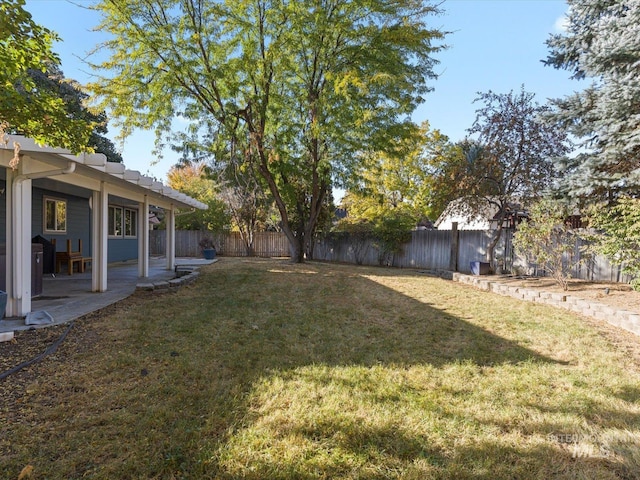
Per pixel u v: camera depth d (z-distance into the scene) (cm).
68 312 518
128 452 213
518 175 1066
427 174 2006
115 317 501
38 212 973
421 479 195
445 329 498
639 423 255
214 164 1202
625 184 722
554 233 803
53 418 248
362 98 1077
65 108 368
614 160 721
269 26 1050
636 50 689
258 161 1194
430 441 230
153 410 261
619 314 525
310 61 1123
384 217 1667
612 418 262
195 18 970
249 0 971
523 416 262
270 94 1116
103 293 679
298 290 772
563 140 1007
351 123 1069
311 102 1102
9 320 466
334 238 1841
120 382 306
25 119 311
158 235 2078
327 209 1822
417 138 1317
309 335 457
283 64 1023
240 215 1914
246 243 2003
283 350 397
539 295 726
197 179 2381
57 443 221
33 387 291
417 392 299
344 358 377
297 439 228
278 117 1180
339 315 567
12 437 225
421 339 451
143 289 695
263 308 595
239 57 1023
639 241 549
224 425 244
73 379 308
